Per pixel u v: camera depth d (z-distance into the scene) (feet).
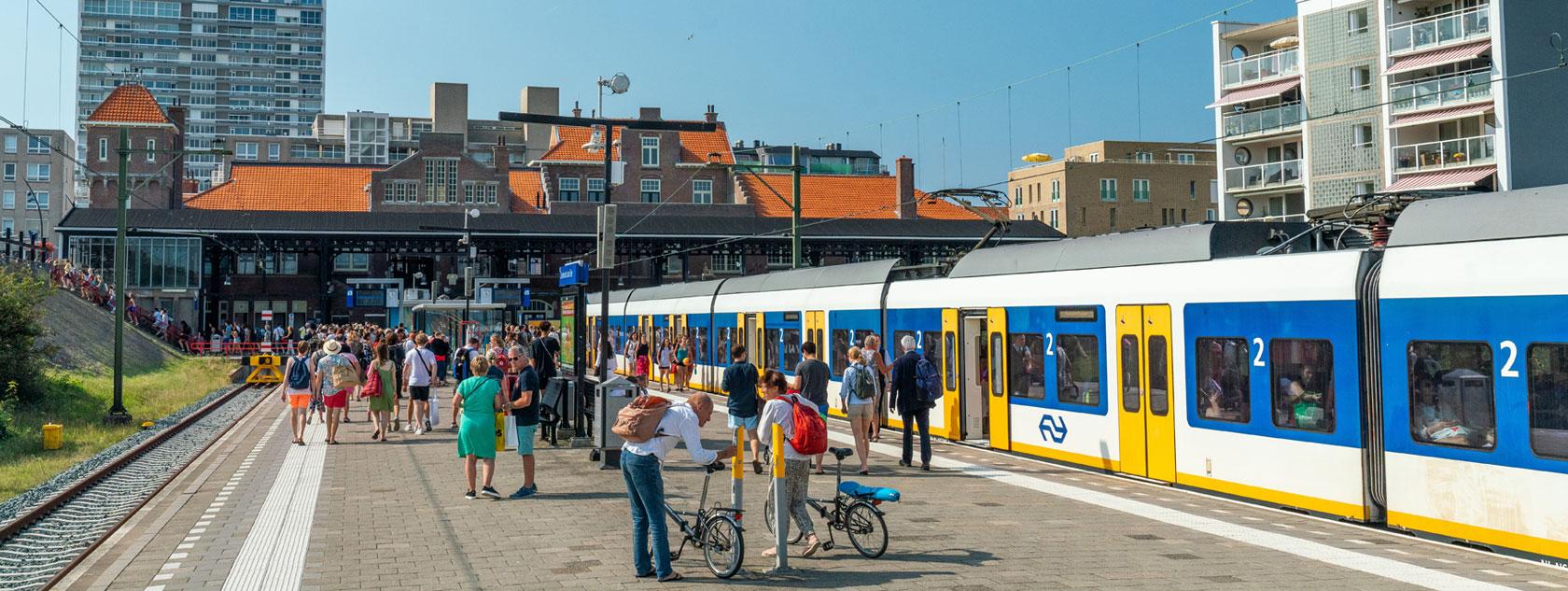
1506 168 151.23
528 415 47.60
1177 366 48.37
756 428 53.26
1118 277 52.34
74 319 135.64
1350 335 40.19
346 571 33.12
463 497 47.42
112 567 34.40
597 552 35.68
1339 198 175.11
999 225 76.89
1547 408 33.68
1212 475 46.34
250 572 33.27
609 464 56.03
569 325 143.95
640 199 260.21
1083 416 54.54
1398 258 38.91
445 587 31.04
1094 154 329.93
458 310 160.25
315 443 70.49
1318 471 41.32
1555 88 154.30
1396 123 163.22
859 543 34.73
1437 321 37.11
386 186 242.58
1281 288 43.16
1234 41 198.59
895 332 74.74
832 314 85.25
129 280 201.16
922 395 54.39
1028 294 59.16
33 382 92.94
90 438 80.59
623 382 56.75
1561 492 33.12
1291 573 31.81
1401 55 164.25
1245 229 48.96
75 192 464.24
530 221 224.33
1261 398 43.91
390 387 71.05
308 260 240.94
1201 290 47.09
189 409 105.60
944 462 57.41
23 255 147.54
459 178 245.45
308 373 70.23
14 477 61.41
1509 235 35.45
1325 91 177.17
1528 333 34.32
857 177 272.31
